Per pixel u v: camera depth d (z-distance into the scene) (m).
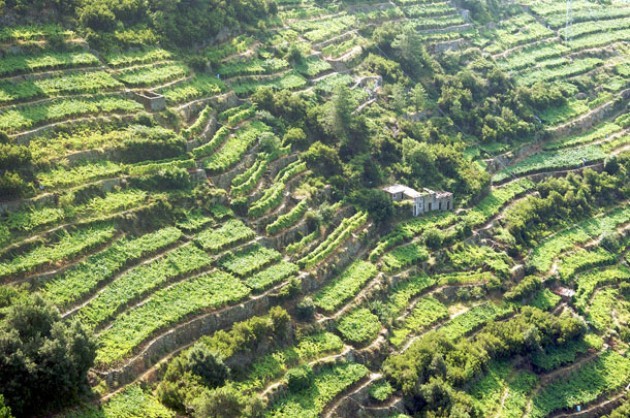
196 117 142.50
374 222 142.00
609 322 145.00
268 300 116.06
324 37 187.88
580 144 186.75
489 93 192.25
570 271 151.62
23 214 107.44
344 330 119.62
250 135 143.62
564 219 165.50
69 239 108.25
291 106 154.75
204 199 126.44
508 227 155.88
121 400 92.88
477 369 124.19
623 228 167.62
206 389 95.56
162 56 150.62
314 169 145.62
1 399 77.94
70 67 135.25
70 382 87.38
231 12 174.00
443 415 112.00
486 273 143.25
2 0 137.62
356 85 176.00
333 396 108.75
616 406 130.25
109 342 98.44
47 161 115.94
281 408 103.38
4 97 122.06
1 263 100.62
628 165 180.12
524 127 182.62
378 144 157.62
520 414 121.56
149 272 110.31
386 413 111.06
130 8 154.75
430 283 136.88
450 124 176.88
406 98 178.12
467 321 133.38
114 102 132.88
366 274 131.00
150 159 127.69
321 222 134.00
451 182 159.38
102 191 117.94
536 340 132.38
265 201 131.00
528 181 171.62
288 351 111.62
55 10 145.62
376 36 194.75
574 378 132.62
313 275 124.88
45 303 91.69
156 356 100.75
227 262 118.06
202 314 108.19
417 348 119.88
